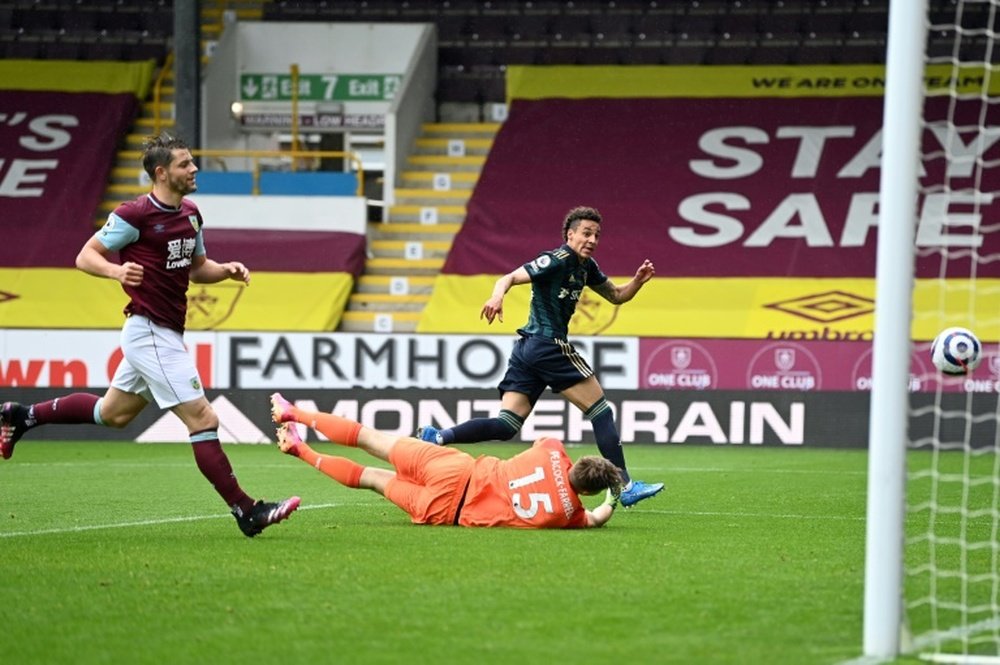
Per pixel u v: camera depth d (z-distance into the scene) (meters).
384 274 65.50
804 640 13.77
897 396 13.27
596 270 25.31
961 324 58.16
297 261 63.34
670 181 67.94
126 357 20.33
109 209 67.44
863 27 73.94
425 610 15.09
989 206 64.19
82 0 76.31
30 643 13.46
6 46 75.38
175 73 63.62
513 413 25.23
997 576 18.48
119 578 17.12
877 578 13.23
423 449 22.62
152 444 50.38
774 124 70.31
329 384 52.00
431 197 69.19
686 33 75.12
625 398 51.22
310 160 73.69
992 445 51.22
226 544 20.31
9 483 33.12
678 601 15.80
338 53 72.81
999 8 70.81
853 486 33.91
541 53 75.62
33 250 63.94
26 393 51.72
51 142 69.38
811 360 52.34
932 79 70.00
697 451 48.56
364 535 21.28
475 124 73.44
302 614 14.84
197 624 14.32
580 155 69.69
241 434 51.75
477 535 21.31
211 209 64.62
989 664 12.85
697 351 52.59
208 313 61.25
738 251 64.12
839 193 66.56
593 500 30.02
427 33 73.12
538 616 14.81
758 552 20.19
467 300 62.28
